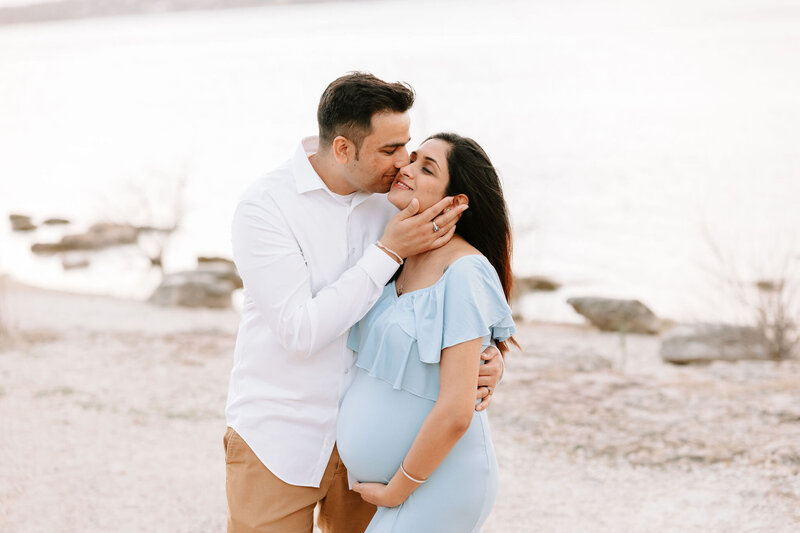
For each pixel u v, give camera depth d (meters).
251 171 25.05
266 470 2.55
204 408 5.59
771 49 63.03
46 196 22.75
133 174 24.81
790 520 3.75
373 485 2.45
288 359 2.52
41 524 3.90
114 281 13.48
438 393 2.37
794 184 18.94
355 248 2.58
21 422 5.26
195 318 9.37
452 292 2.29
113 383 6.14
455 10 180.50
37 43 133.25
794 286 8.56
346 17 196.50
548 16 136.38
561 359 6.55
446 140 2.47
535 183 20.34
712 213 16.11
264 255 2.44
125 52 104.44
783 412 5.00
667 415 5.09
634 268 12.48
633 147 26.52
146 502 4.16
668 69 54.94
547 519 3.90
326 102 2.44
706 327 7.55
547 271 12.38
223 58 86.19
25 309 9.55
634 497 4.08
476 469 2.40
